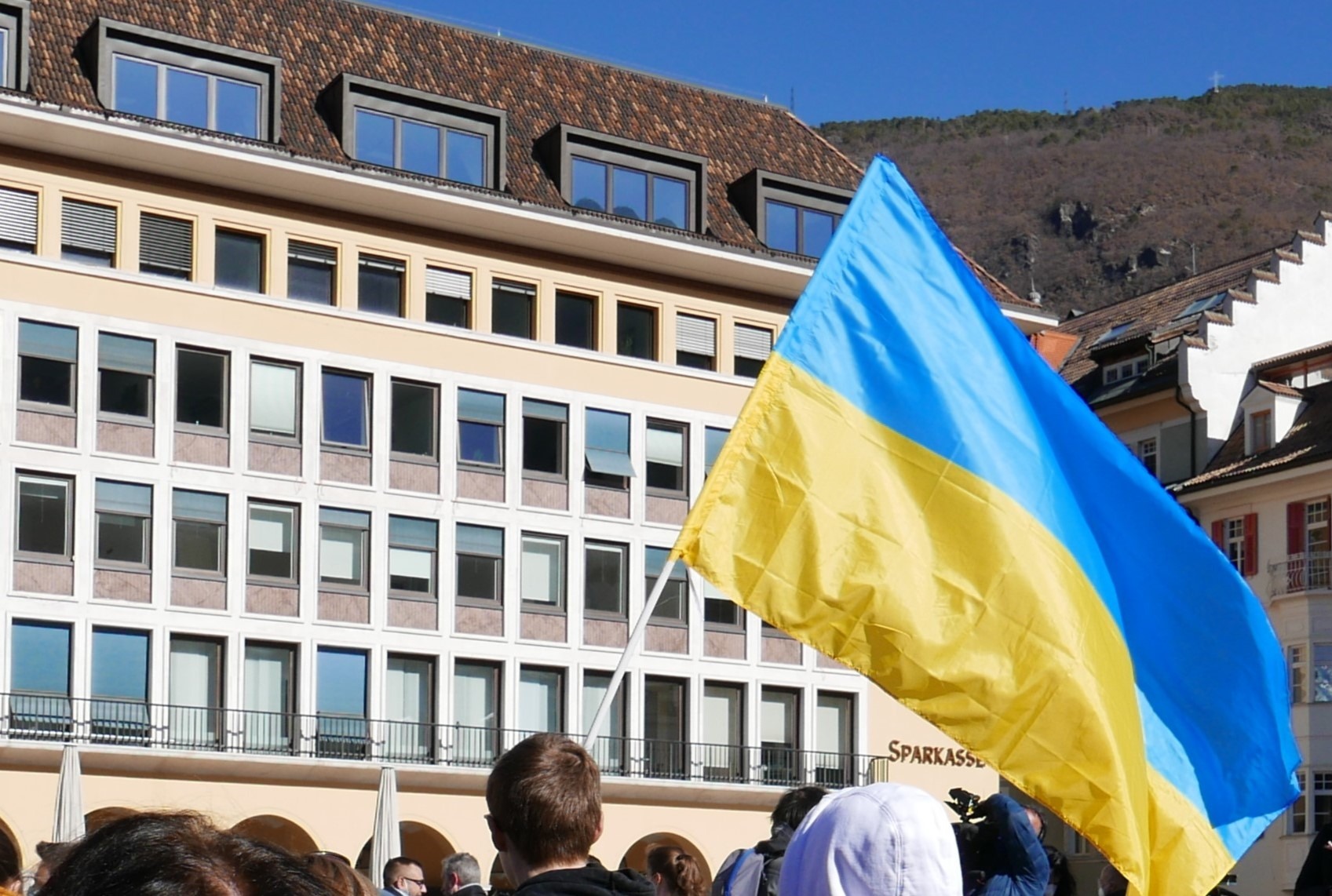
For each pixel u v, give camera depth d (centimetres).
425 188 4888
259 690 4688
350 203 4856
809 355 1055
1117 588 1093
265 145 4697
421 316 4978
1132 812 1020
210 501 4656
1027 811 1058
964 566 1041
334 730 4753
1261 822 1086
